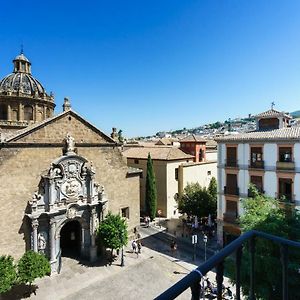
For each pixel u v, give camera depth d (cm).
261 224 1708
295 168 2555
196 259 2867
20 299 2092
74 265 2681
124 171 3244
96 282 2377
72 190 2702
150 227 3859
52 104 4216
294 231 1692
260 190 2809
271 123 3244
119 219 2767
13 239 2395
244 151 2936
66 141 2698
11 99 3719
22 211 2447
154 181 4125
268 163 2748
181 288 210
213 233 3509
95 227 2841
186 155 4666
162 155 4422
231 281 1540
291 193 2594
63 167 2641
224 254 267
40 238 2514
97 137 3008
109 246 2644
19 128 3703
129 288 2297
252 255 315
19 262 2170
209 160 5459
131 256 2919
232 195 3028
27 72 4209
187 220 3938
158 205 4391
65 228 3142
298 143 2541
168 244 3266
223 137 3123
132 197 3334
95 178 2973
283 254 302
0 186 2334
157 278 2466
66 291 2228
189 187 3962
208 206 3581
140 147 5109
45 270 2197
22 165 2455
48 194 2536
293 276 1478
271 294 1510
